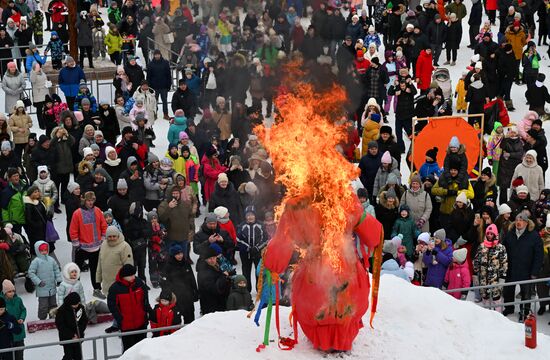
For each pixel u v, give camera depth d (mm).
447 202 27453
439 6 45031
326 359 13320
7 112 38719
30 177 31344
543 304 24766
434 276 24297
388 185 27297
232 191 27781
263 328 14180
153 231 26172
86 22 42531
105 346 21094
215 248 22984
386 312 14594
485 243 24234
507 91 40406
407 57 41219
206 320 14445
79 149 31969
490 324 14570
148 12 42344
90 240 26141
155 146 36750
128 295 21625
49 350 24000
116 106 36500
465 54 46750
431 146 30859
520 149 30859
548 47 47188
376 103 33250
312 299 13180
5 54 43062
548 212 26875
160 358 13359
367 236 13383
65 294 24047
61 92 41688
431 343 13906
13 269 25500
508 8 45562
